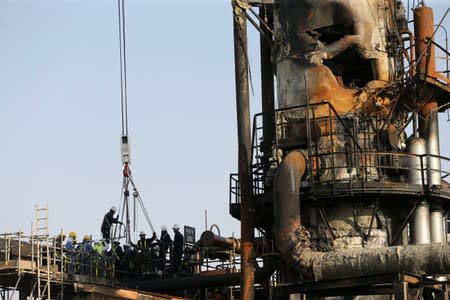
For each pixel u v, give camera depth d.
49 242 39.59
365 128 38.88
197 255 50.16
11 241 40.22
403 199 38.47
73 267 41.25
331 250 36.91
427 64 38.50
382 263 33.62
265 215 39.97
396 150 39.06
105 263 43.84
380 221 38.38
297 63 39.97
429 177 38.31
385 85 39.06
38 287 38.69
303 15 40.06
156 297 42.97
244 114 38.94
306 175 38.09
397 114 39.91
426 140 39.84
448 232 44.19
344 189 37.28
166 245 47.66
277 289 35.25
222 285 45.00
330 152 37.56
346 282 34.12
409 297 33.00
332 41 40.97
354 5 39.56
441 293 34.91
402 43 41.25
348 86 41.12
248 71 39.31
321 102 38.16
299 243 35.84
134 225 47.12
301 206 38.88
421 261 33.12
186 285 45.41
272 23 42.00
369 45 39.62
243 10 39.62
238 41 39.47
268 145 41.78
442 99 40.78
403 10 41.50
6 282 40.78
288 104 39.97
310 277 35.19
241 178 38.56
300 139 39.22
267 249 40.28
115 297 41.53
